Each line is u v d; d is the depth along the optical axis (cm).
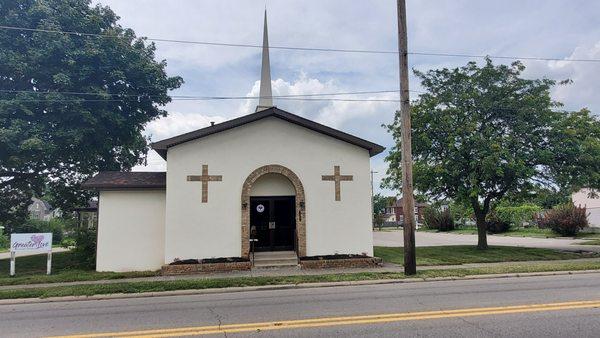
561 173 1869
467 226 5212
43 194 2434
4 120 1852
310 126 1659
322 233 1630
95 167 2348
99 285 1188
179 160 1585
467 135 1902
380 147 1703
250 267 1471
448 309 796
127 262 1591
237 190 1603
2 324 781
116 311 878
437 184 1964
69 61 1923
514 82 1961
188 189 1575
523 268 1380
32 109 1912
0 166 1989
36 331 716
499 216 4150
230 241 1571
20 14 1997
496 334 618
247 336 639
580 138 1869
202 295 1076
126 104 2267
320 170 1664
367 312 788
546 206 4172
